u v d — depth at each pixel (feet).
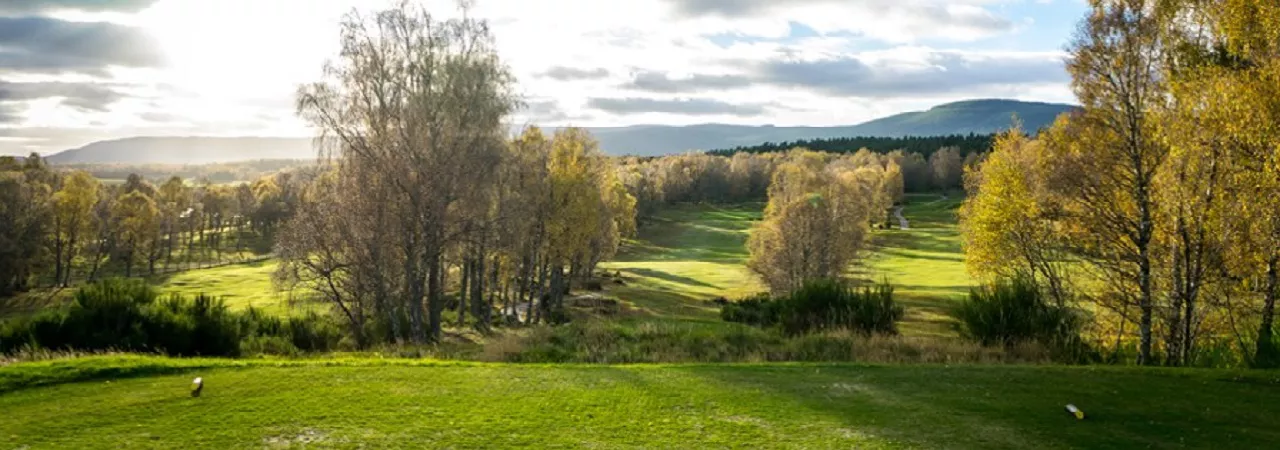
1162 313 68.49
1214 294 67.72
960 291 184.03
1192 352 68.85
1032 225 82.94
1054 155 75.20
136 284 70.03
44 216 214.48
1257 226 60.70
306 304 131.13
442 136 94.84
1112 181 68.49
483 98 97.60
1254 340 62.59
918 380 43.83
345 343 87.10
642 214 384.88
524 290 167.12
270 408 34.58
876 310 79.00
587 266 189.88
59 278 232.12
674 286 214.07
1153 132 66.33
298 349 76.95
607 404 36.55
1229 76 60.95
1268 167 57.36
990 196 91.50
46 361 43.14
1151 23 66.03
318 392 37.78
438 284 113.60
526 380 41.96
